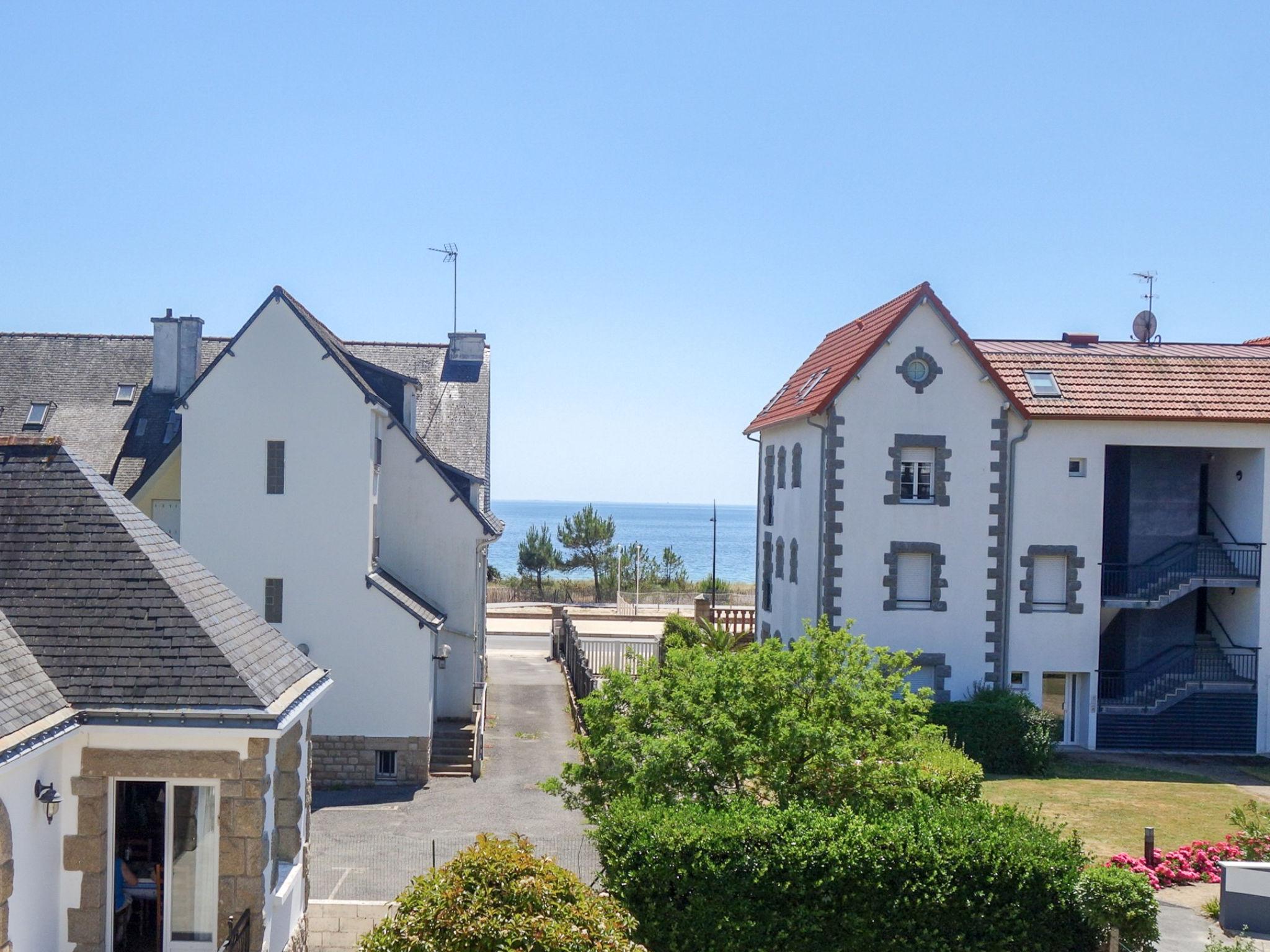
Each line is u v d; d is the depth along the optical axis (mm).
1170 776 29547
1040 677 32312
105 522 14133
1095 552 32406
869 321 35094
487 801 26172
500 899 11852
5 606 13172
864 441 31375
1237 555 33906
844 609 31281
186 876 13078
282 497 28422
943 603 31609
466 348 39062
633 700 18484
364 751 27938
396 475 32031
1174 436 32562
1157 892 20328
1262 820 22375
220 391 28438
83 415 35094
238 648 13531
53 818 12297
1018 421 32031
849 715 18375
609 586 71438
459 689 32312
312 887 19562
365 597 28219
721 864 15805
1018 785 28172
